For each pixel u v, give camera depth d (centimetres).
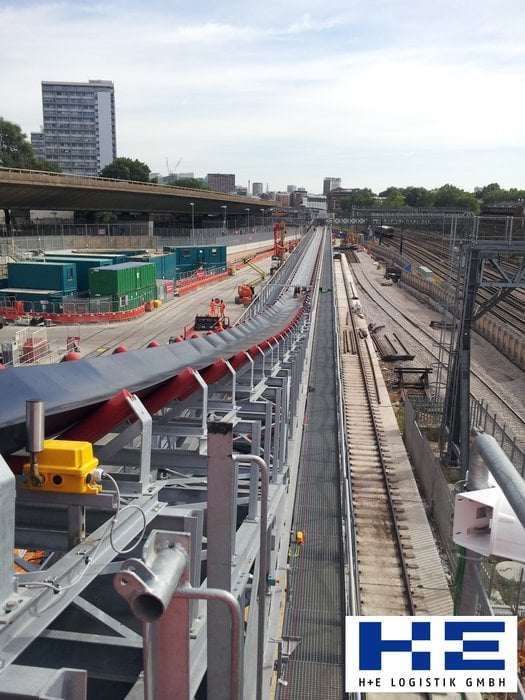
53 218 9319
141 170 14162
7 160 10731
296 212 19612
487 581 1247
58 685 216
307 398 2255
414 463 2311
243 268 8462
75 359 554
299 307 3244
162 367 692
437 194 18850
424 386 3306
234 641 217
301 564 1164
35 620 296
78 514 406
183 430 678
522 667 1032
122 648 423
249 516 707
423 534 1770
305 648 952
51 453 377
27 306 4556
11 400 412
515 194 16025
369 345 4178
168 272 6269
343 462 1530
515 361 3722
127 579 185
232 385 880
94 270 4625
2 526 265
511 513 305
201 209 11606
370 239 13975
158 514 454
